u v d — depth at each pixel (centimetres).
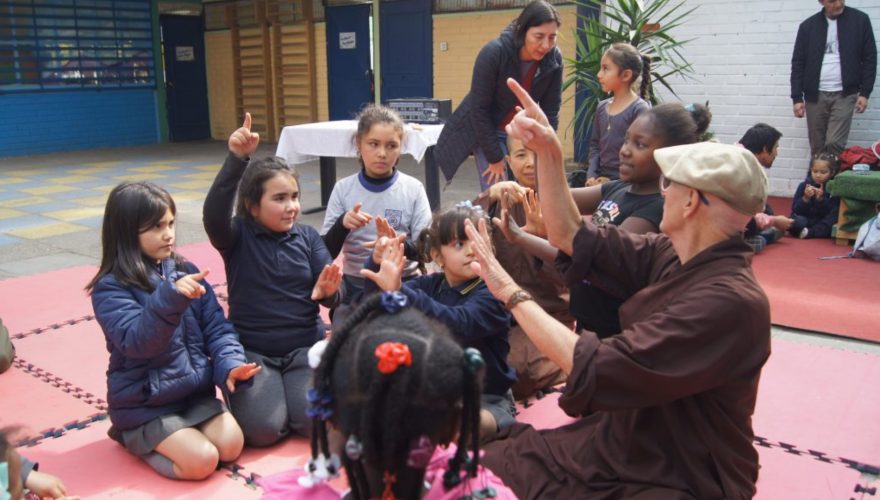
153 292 239
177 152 1175
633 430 183
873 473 245
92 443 262
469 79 1020
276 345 277
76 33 1172
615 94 425
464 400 116
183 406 250
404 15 1057
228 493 233
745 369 167
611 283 208
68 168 995
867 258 497
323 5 1152
